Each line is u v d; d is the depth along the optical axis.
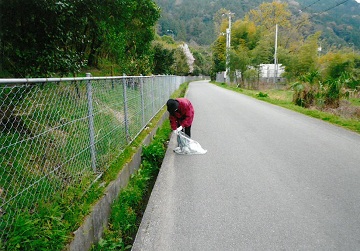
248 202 3.48
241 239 2.74
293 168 4.64
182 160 5.12
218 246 2.65
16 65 4.58
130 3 7.61
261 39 33.19
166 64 24.89
